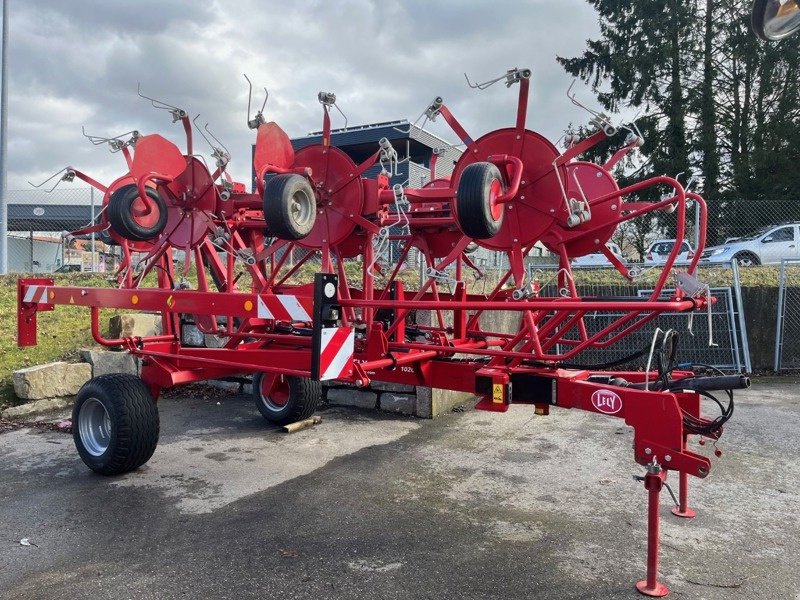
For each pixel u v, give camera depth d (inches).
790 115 1000.2
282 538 155.3
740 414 287.1
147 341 218.2
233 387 327.0
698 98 1018.1
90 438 204.4
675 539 155.0
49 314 383.6
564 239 188.9
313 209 191.2
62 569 139.1
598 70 1072.2
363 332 225.0
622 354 394.0
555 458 221.5
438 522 165.5
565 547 150.6
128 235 214.7
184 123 231.3
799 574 137.9
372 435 251.8
